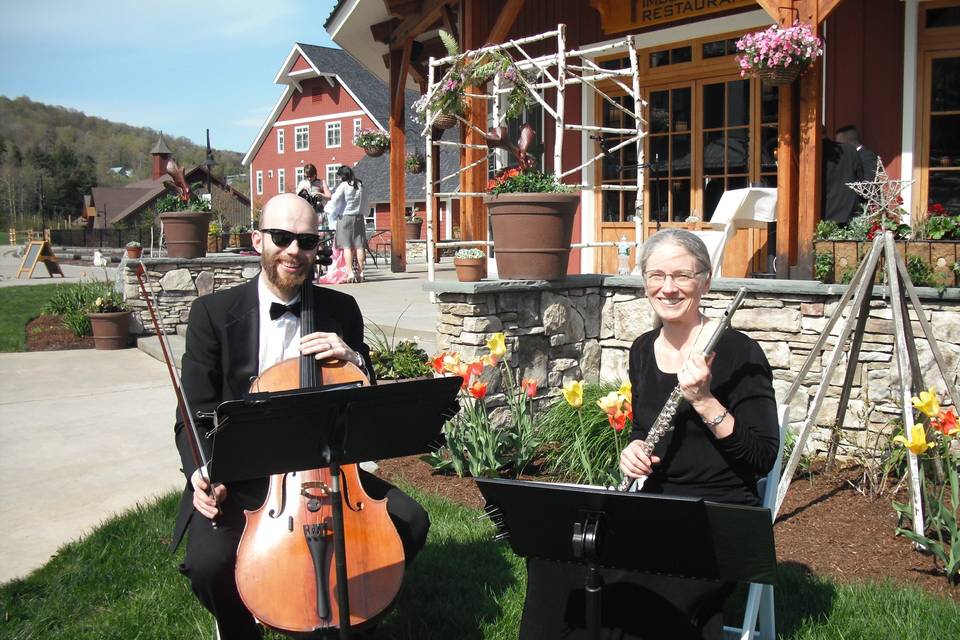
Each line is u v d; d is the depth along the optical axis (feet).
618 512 7.72
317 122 149.59
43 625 11.62
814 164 20.03
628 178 31.91
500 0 34.76
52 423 22.00
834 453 17.26
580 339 20.85
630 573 9.04
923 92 24.66
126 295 34.32
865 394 17.80
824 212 22.24
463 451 17.48
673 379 9.75
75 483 17.38
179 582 12.78
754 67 20.10
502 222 19.40
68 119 398.21
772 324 18.83
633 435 10.09
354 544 9.34
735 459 9.03
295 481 9.57
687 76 29.94
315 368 9.84
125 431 21.21
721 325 8.70
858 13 25.23
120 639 11.26
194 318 10.59
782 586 12.19
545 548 8.39
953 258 16.93
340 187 42.01
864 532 14.25
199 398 10.34
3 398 24.81
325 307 11.00
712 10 28.63
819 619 11.24
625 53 31.58
